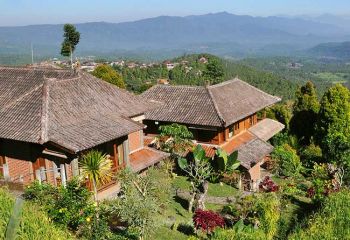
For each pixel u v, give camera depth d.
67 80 27.20
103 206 20.23
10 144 24.39
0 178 24.16
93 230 17.94
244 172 33.91
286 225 22.67
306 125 51.00
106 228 18.34
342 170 32.97
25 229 13.98
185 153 34.44
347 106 43.72
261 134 41.69
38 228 14.38
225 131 35.88
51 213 17.36
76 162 22.03
